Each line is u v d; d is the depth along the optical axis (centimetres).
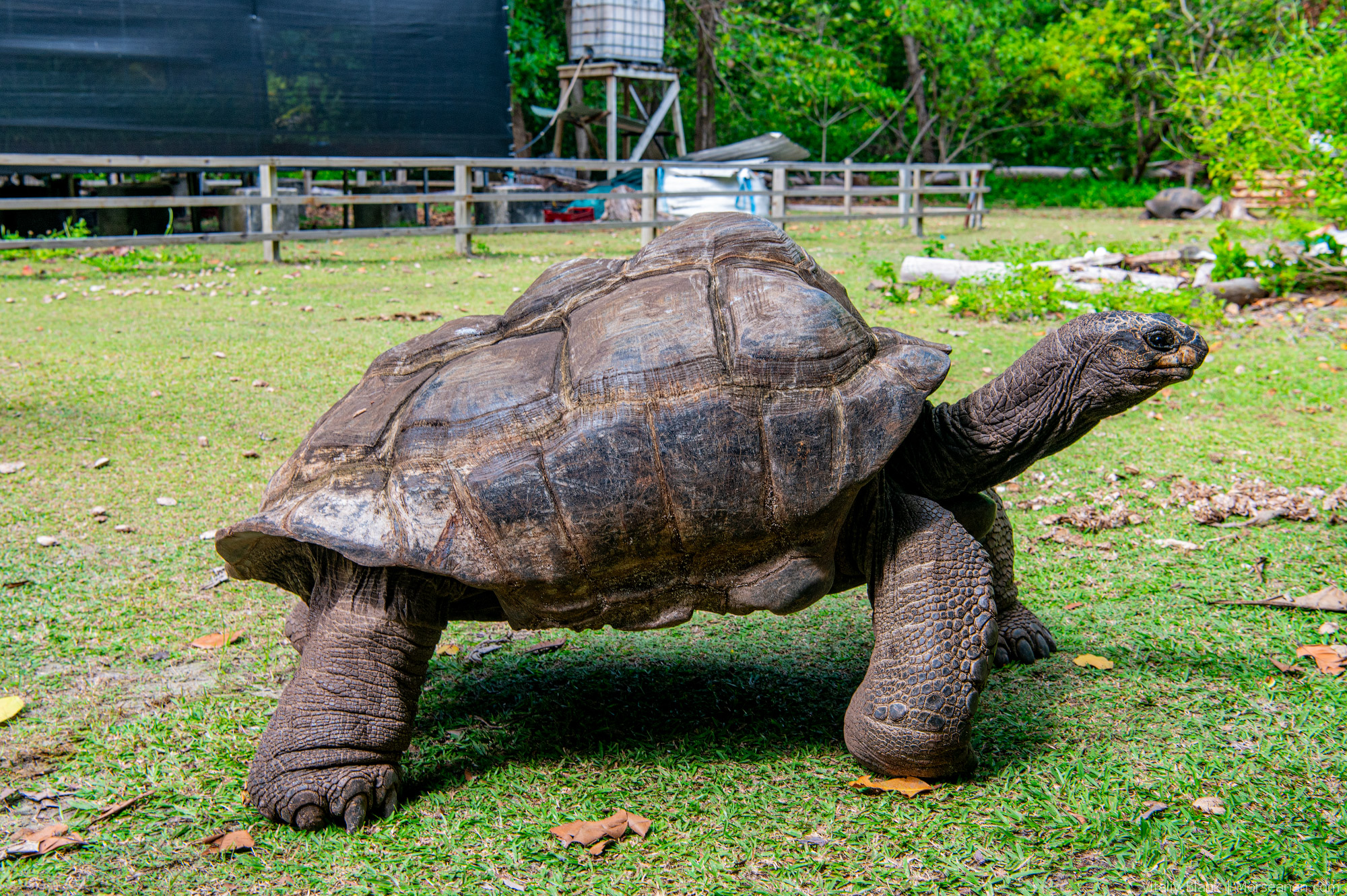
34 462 554
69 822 269
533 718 323
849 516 282
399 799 278
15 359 770
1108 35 2205
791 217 1641
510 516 258
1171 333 280
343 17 1348
